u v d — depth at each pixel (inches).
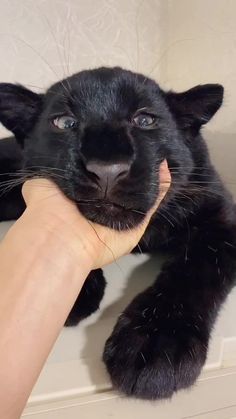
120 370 9.8
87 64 25.7
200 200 14.2
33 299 7.7
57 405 9.5
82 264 8.7
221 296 12.1
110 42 25.9
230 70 21.7
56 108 12.5
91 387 10.0
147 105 12.6
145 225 11.1
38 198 9.9
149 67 26.5
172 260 13.4
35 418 9.2
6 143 18.7
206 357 10.5
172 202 13.9
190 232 14.3
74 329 11.2
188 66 24.8
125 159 9.9
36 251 8.3
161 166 12.0
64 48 25.1
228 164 21.8
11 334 7.3
